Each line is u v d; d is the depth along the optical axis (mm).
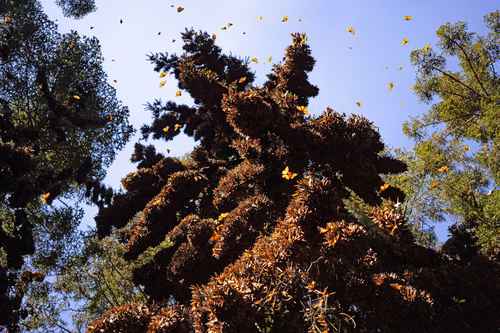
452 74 16266
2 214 14578
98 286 14602
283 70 9758
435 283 6422
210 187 8664
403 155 14805
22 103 15578
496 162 12227
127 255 7977
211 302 4230
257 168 6895
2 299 11062
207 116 10086
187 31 10719
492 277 6730
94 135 16516
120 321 5238
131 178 9469
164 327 4914
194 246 7215
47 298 14008
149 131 10383
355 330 5188
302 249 5086
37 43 15406
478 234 11320
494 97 12641
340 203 5645
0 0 15125
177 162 9656
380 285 5512
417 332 5477
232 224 6234
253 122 6840
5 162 11648
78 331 14516
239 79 10289
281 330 4398
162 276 7934
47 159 15695
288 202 6660
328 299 5109
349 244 5043
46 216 14164
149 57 10383
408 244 6004
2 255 13797
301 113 7594
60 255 14070
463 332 6168
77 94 15844
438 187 13852
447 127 15695
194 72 9000
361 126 6738
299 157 7035
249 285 4477
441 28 15695
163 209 8062
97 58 16672
